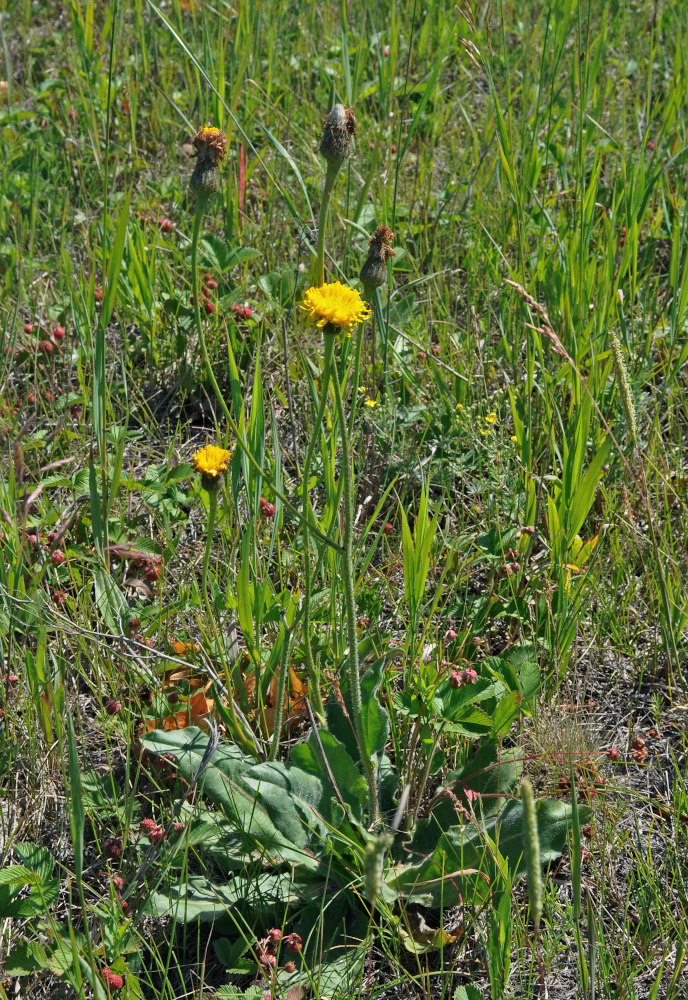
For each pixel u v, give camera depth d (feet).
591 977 5.00
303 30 10.21
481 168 8.13
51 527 6.05
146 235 7.18
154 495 6.11
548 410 6.20
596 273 6.73
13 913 5.16
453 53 9.62
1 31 8.91
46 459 6.28
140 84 9.46
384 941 5.25
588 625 5.99
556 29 7.80
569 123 8.16
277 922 5.32
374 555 6.18
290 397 6.03
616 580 5.98
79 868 4.87
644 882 5.36
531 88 8.98
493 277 7.04
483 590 6.08
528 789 4.63
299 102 9.11
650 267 7.11
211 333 6.73
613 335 5.32
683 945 5.16
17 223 7.42
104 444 5.89
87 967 4.96
